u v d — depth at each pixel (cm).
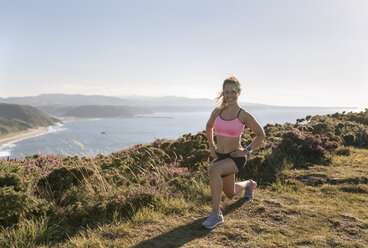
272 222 398
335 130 1091
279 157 722
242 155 378
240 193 524
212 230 376
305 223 390
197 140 852
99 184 534
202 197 509
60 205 468
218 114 403
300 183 585
